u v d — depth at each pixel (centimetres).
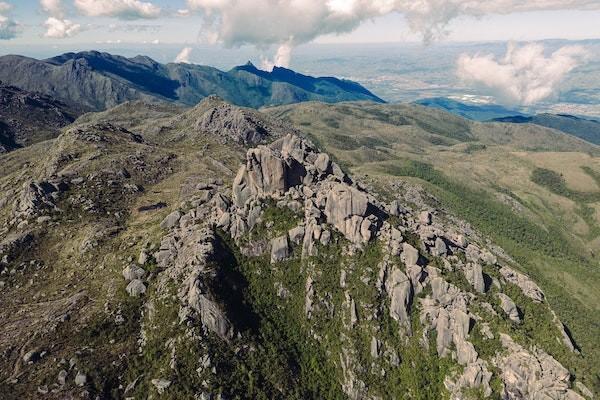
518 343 15050
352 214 16800
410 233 17588
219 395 11944
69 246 18138
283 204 17038
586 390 14300
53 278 16675
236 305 14462
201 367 12381
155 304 14125
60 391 11838
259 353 13562
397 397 14438
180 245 16038
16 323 14288
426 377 14825
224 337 13375
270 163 17112
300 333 15050
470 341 15112
